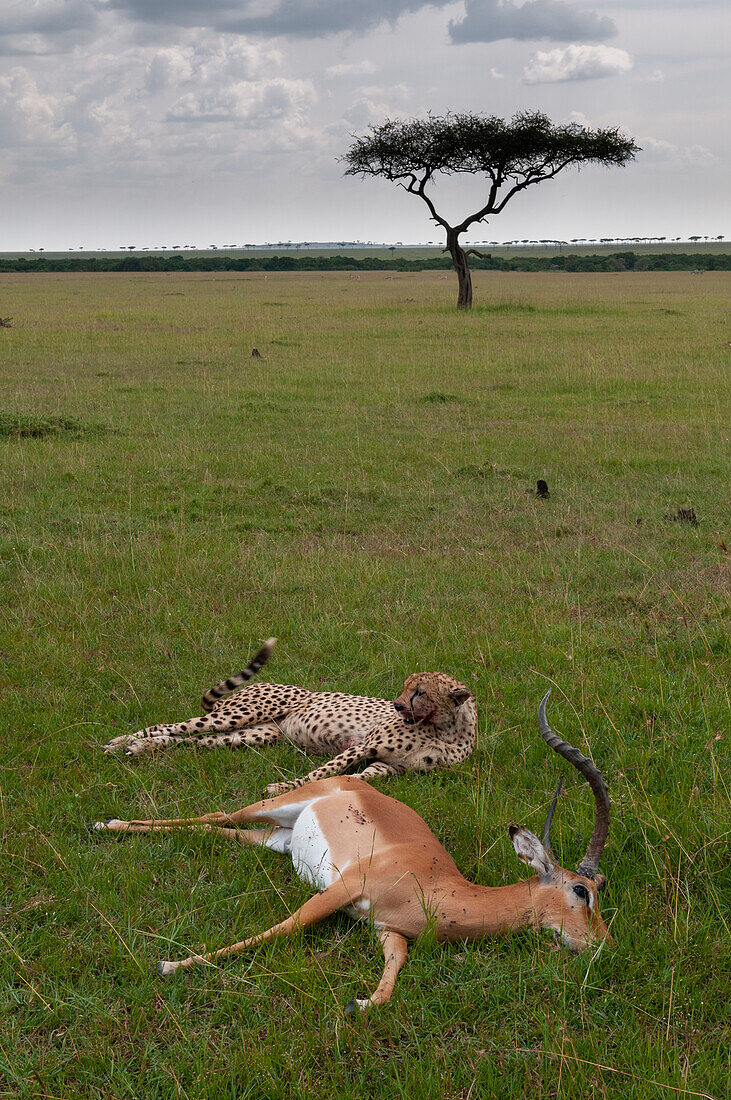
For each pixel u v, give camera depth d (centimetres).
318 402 1875
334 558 927
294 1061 331
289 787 502
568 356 2561
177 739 557
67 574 851
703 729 585
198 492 1189
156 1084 323
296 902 415
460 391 2033
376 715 554
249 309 4366
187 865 441
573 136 4169
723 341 2906
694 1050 345
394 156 4166
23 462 1299
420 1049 337
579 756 382
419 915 383
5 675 640
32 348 2659
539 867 382
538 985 368
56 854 435
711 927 406
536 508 1143
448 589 838
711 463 1369
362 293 6056
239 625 738
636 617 786
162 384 2050
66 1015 350
